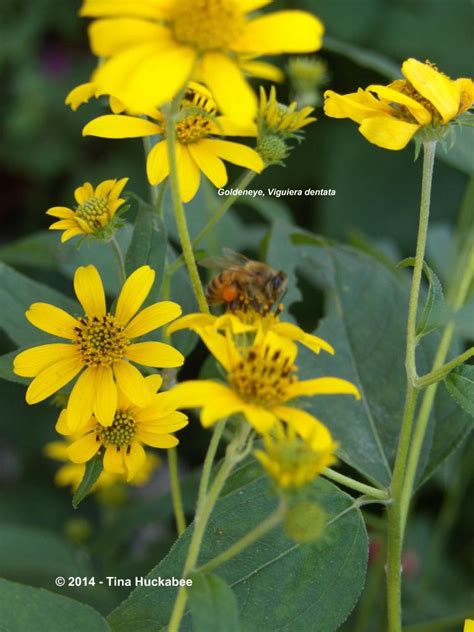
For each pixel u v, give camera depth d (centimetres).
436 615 38
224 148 27
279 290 25
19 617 23
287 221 41
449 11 52
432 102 24
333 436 29
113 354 25
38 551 35
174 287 30
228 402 21
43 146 55
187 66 21
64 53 57
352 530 26
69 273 34
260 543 25
